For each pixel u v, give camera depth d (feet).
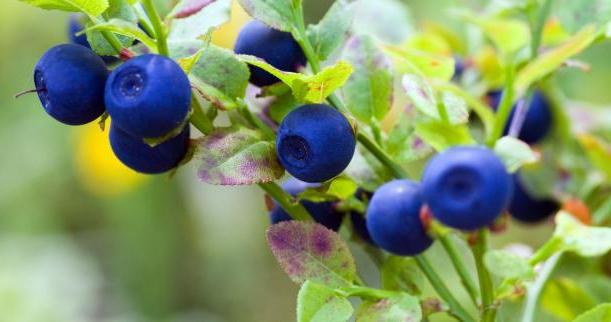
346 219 0.71
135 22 0.65
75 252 2.15
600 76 1.16
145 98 0.61
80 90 0.63
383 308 0.64
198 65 0.66
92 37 0.64
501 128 0.66
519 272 0.62
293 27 0.67
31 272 1.86
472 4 0.85
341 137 0.64
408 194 0.65
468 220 0.60
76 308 1.91
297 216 0.68
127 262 2.22
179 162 0.66
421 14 1.26
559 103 0.82
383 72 0.69
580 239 0.65
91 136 1.92
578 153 0.83
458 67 0.83
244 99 0.66
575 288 0.77
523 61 0.77
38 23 2.14
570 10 0.76
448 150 0.61
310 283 0.63
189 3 0.64
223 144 0.65
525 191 0.83
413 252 0.66
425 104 0.65
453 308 0.67
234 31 1.21
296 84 0.64
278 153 0.64
